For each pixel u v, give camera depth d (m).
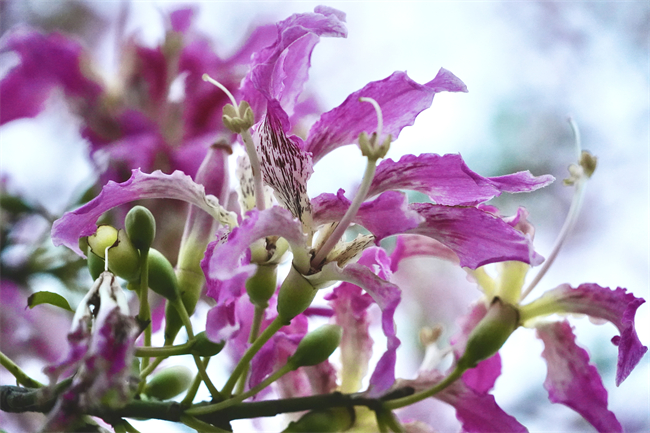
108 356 0.67
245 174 0.75
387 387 0.69
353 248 0.73
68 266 0.95
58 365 0.66
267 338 0.73
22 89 0.93
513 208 1.18
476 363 0.75
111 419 0.73
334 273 0.72
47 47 0.93
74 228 0.74
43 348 0.95
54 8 1.06
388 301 0.71
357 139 0.75
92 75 0.93
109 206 0.74
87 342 0.67
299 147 0.72
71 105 0.93
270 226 0.70
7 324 0.94
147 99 0.92
